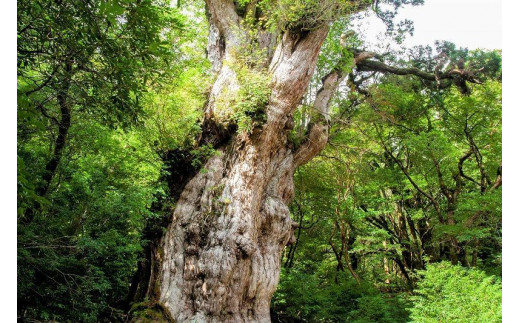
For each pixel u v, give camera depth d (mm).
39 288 9016
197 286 10250
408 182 19625
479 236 14781
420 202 21688
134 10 5277
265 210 11742
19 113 4504
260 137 11305
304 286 17156
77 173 10555
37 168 9562
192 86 12133
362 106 19562
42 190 9594
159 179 12328
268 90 11562
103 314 10781
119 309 10859
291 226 12805
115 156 11430
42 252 9195
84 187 10602
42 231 9227
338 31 15633
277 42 13195
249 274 10664
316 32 11914
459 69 19062
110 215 10781
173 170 12086
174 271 10641
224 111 11578
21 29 5676
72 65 6328
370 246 22016
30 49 6004
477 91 19672
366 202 21125
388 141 21031
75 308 9375
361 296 17125
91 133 10164
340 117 19062
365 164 19719
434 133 17641
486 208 14805
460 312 10695
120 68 5730
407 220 21484
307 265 23406
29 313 8891
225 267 10086
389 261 25891
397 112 20000
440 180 18031
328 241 21219
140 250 11086
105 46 5578
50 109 9094
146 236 11531
